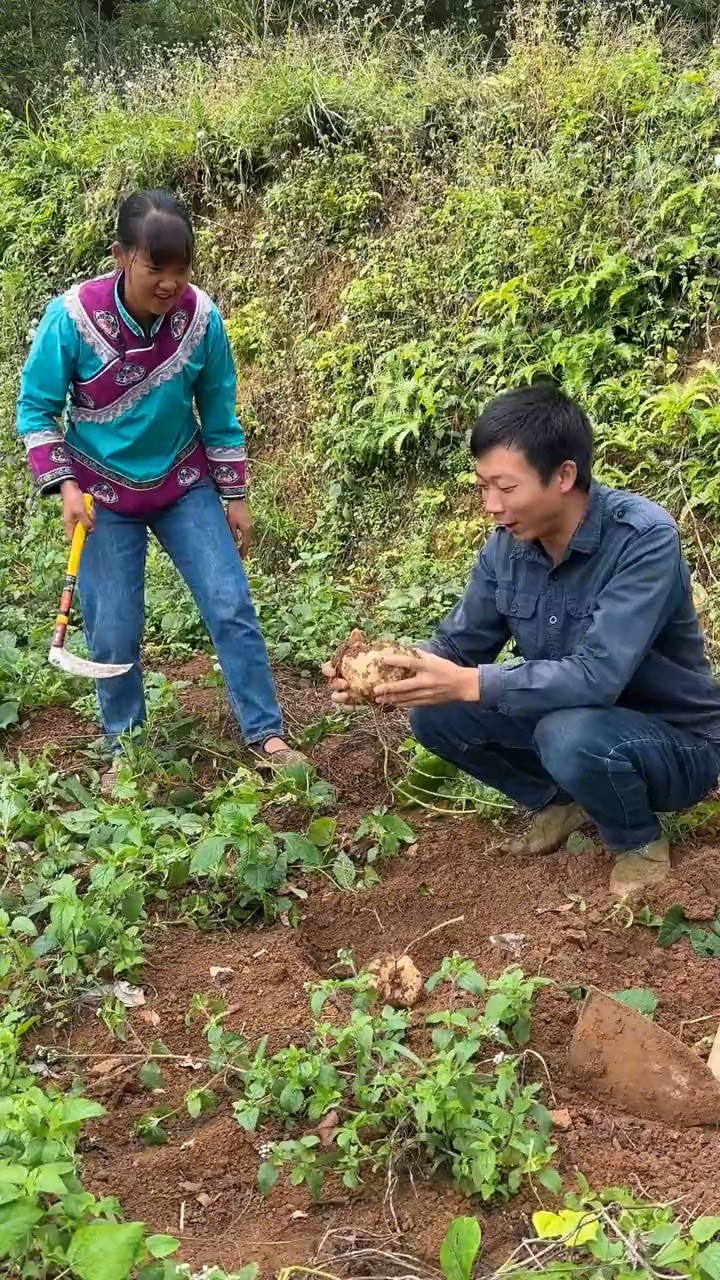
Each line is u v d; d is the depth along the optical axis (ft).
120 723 13.96
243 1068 8.95
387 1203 7.81
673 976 9.94
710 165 19.94
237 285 25.29
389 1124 8.29
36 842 12.09
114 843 11.09
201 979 10.28
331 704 15.87
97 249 27.94
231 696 13.97
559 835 11.86
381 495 21.38
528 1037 9.02
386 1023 8.63
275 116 25.86
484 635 11.44
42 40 34.71
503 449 9.68
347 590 19.94
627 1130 8.33
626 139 21.58
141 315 12.42
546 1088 8.77
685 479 18.06
